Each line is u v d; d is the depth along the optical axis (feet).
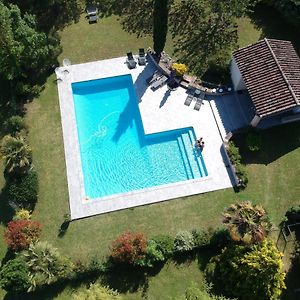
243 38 143.84
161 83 134.41
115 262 107.24
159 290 106.32
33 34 130.11
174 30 145.89
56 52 140.56
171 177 123.03
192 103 131.54
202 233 110.22
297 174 120.98
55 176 122.21
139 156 126.52
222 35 144.05
